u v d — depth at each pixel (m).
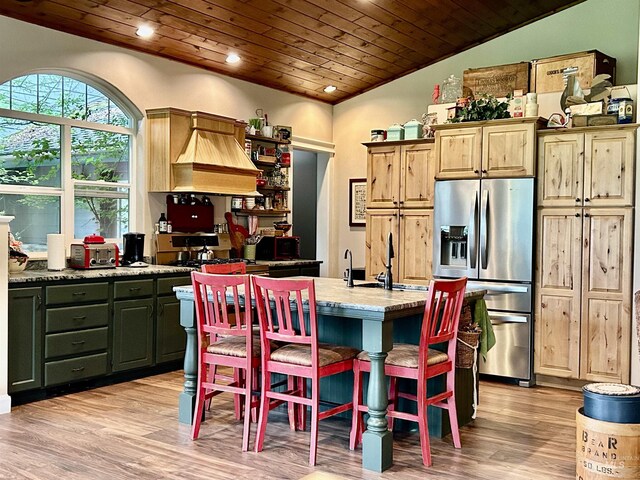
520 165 5.35
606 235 5.07
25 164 5.26
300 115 7.75
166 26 5.50
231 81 6.84
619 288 5.02
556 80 5.86
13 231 5.21
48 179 5.43
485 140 5.51
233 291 3.70
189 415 4.13
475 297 4.17
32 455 3.54
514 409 4.59
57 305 4.74
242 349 3.76
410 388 4.02
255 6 5.41
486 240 5.45
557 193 5.27
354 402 3.70
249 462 3.46
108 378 5.20
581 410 3.20
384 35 6.42
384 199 6.31
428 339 3.46
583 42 6.38
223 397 4.81
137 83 5.90
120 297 5.18
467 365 4.05
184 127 6.02
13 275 4.73
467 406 4.23
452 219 5.66
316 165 8.37
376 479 3.25
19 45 4.99
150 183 6.01
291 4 5.48
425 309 3.43
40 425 4.08
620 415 2.98
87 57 5.47
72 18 5.16
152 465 3.40
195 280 3.81
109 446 3.69
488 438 3.92
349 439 3.86
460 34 6.73
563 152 5.24
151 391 4.97
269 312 3.62
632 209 4.97
